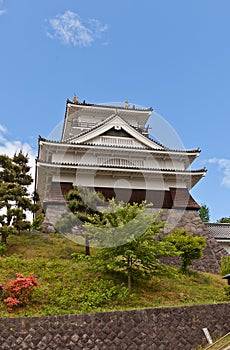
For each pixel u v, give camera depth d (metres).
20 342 9.60
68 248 17.59
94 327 10.20
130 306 12.10
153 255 13.37
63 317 10.13
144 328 10.50
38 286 12.28
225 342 10.42
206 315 11.22
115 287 12.90
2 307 11.09
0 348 9.41
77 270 14.35
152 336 10.45
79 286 12.98
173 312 10.98
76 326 10.09
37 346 9.64
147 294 13.19
